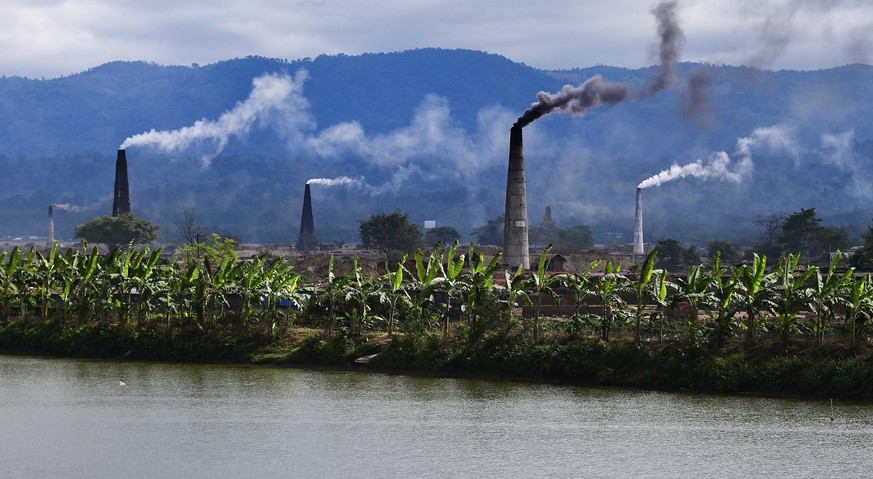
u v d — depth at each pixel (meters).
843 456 63.47
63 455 65.19
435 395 81.19
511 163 154.50
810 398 77.75
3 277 109.44
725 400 77.81
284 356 96.56
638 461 63.00
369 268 159.50
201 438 69.19
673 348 83.44
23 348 105.12
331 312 98.75
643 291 87.62
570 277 89.12
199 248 142.38
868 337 83.06
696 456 63.88
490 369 88.19
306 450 65.94
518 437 68.56
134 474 60.97
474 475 60.62
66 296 108.31
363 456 64.62
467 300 97.44
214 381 88.00
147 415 75.50
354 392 82.75
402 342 93.12
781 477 59.84
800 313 104.75
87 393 83.25
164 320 104.88
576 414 74.25
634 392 81.31
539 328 92.06
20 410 77.31
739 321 87.88
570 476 60.53
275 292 99.69
